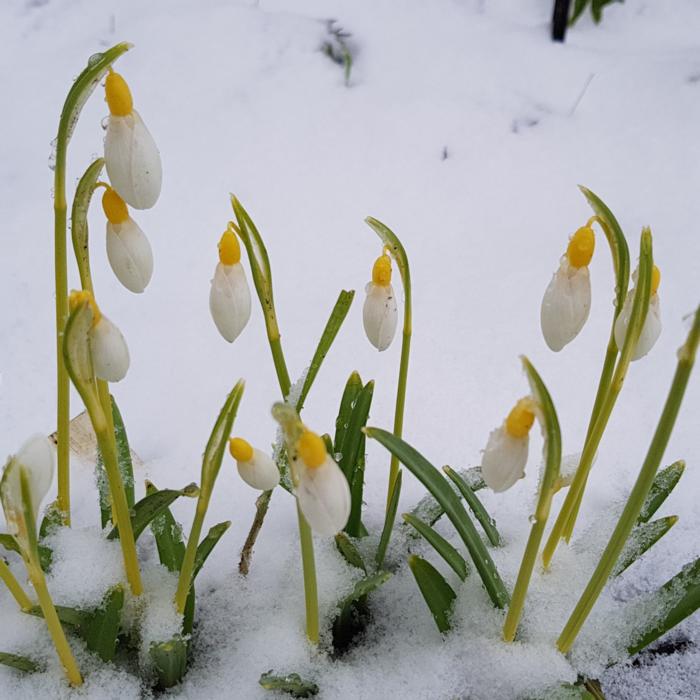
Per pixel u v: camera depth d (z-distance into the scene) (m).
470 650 0.40
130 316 0.55
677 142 0.67
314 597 0.39
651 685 0.41
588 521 0.45
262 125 0.69
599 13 0.78
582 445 0.49
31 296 0.55
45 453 0.34
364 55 0.75
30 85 0.71
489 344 0.54
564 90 0.72
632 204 0.63
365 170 0.66
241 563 0.43
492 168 0.67
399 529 0.44
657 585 0.43
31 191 0.63
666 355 0.53
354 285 0.58
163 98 0.71
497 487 0.34
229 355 0.53
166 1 0.79
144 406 0.51
